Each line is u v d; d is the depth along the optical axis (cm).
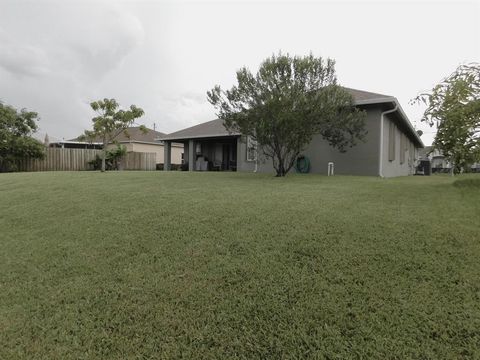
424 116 567
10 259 312
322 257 261
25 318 215
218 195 526
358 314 191
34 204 523
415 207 404
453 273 225
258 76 764
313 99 754
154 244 317
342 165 1069
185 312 207
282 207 418
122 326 200
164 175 986
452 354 158
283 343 176
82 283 255
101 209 463
